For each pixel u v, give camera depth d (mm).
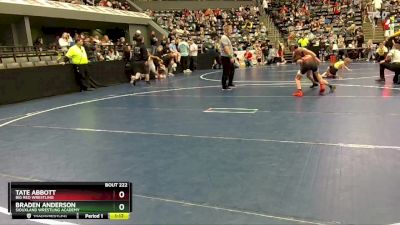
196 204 3301
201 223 2945
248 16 29234
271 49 25484
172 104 9086
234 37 26312
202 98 9859
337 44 25156
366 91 9797
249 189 3572
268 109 7758
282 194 3424
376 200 3223
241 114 7340
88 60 14586
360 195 3330
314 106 7840
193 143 5309
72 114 8273
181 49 20219
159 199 3434
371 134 5363
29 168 4477
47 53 15031
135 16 24266
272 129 5945
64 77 12586
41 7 17531
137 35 14891
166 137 5730
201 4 30281
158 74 16750
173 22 27297
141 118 7391
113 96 11195
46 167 4484
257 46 25375
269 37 28047
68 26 22031
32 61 13914
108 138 5820
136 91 12227
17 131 6691
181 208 3232
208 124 6547
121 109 8656
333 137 5281
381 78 12008
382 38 25359
